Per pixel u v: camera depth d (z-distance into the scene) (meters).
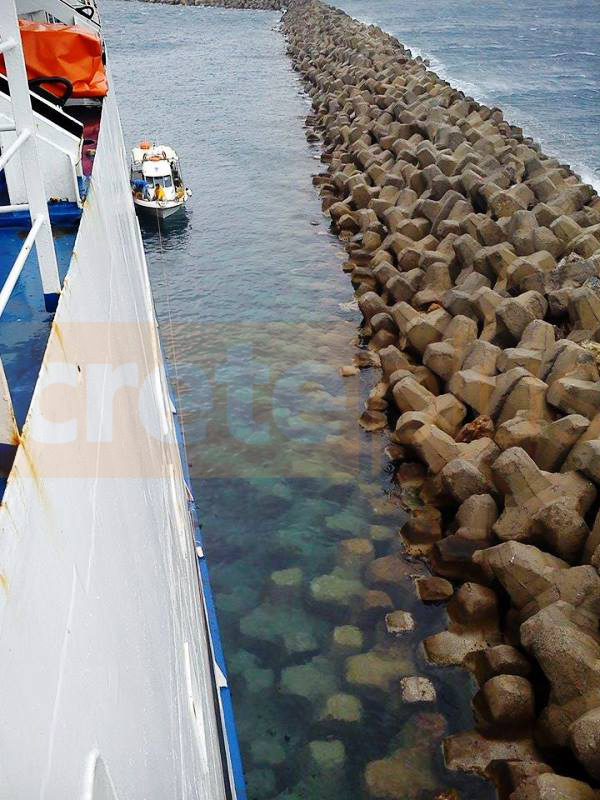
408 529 12.48
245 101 46.84
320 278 23.11
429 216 22.55
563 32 67.88
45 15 11.38
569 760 8.52
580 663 8.41
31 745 1.94
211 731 7.04
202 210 29.03
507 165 24.58
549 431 12.14
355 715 9.71
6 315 4.79
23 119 3.90
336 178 29.86
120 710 2.89
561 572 9.74
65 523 2.65
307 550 12.51
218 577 12.05
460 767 8.84
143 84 51.94
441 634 10.49
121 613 3.24
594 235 18.64
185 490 11.05
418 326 16.56
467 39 65.81
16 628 1.99
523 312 15.55
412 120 31.56
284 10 88.06
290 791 8.91
